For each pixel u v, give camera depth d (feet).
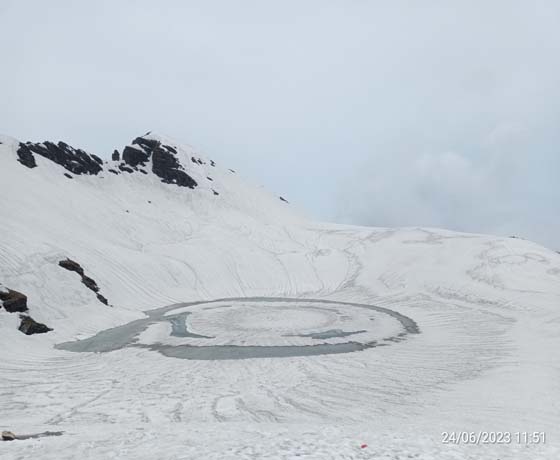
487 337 108.06
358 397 62.95
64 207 225.97
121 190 312.09
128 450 30.25
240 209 342.64
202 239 253.24
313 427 41.96
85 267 157.99
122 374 80.07
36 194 223.10
